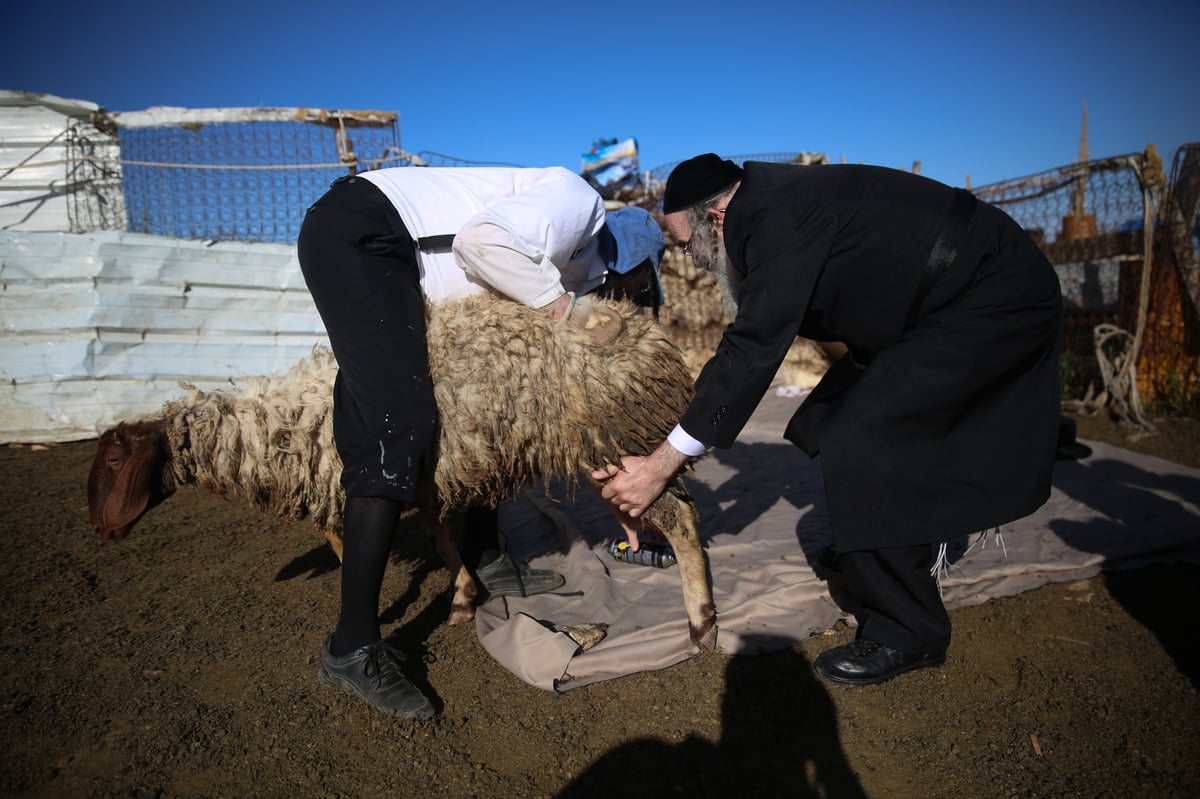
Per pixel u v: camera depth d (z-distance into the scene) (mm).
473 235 2379
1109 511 4215
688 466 2678
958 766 2227
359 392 2299
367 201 2432
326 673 2516
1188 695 2535
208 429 2508
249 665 2779
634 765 2242
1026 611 3133
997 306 2215
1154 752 2262
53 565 3707
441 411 2383
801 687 2623
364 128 6918
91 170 7062
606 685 2643
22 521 4332
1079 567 3445
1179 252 6609
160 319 6340
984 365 2240
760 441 6102
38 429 6133
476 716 2479
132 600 3338
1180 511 4184
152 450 2502
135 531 4262
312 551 3975
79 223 6945
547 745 2332
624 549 3598
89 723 2412
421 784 2164
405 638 2982
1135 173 6527
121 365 6262
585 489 4695
